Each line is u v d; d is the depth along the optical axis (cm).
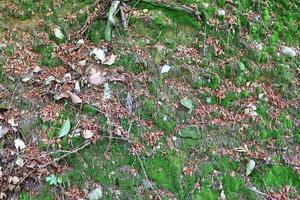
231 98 167
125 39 174
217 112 163
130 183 146
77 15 180
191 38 179
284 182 151
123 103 160
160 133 156
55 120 155
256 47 179
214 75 170
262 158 154
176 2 185
